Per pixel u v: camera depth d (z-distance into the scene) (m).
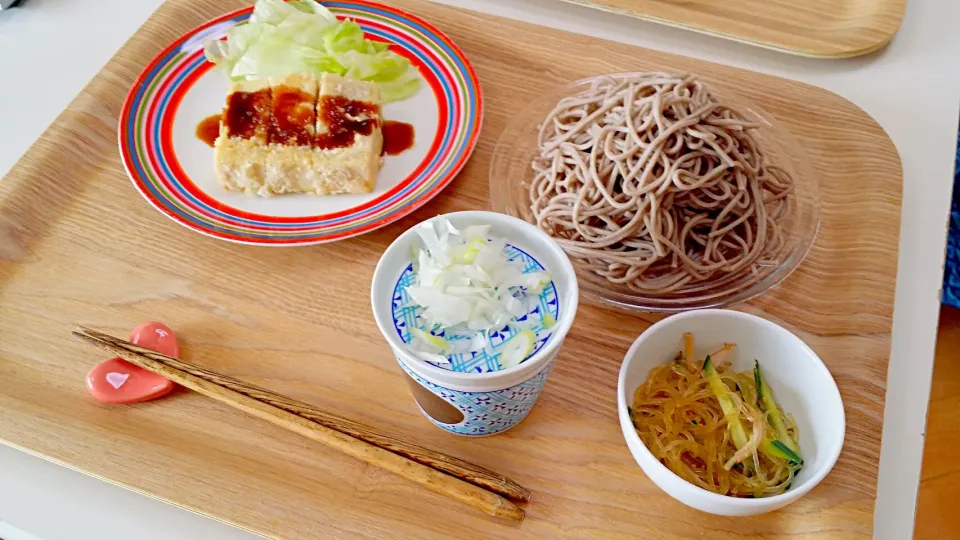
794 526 0.41
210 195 0.53
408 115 0.56
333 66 0.58
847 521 0.41
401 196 0.52
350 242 0.51
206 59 0.58
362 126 0.53
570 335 0.47
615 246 0.48
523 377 0.39
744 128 0.49
